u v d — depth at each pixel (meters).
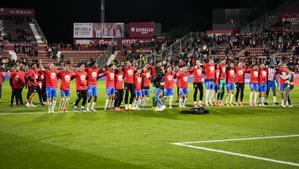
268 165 11.42
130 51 65.12
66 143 14.22
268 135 15.90
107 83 23.58
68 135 15.66
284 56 52.28
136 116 21.14
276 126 18.14
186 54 56.28
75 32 68.81
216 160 11.97
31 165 11.41
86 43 69.00
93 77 23.23
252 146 13.86
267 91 27.22
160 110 23.55
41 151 13.04
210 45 59.62
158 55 57.72
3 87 43.75
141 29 71.06
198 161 11.86
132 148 13.49
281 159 12.09
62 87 22.83
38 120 19.55
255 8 68.75
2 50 61.47
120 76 23.48
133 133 16.14
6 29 66.75
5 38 64.50
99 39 69.31
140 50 65.56
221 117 20.95
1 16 67.56
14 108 24.97
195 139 15.00
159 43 66.50
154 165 11.41
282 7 64.50
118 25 69.50
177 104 27.34
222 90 26.47
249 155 12.58
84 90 22.92
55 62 62.56
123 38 69.81
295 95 34.62
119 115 21.50
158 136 15.55
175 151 13.09
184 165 11.42
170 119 20.09
